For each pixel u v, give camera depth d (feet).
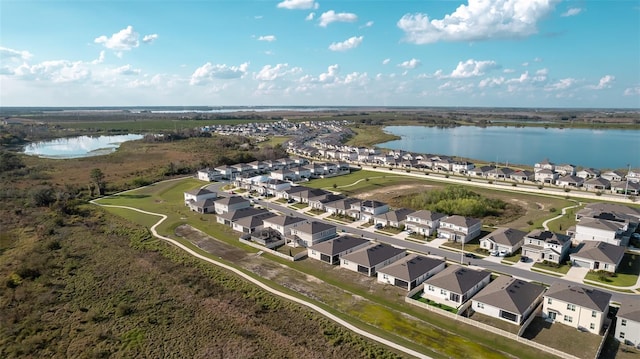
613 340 157.38
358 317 176.04
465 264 233.35
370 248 235.61
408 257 226.17
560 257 231.91
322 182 486.79
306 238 266.98
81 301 189.98
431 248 259.80
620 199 383.86
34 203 356.18
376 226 305.12
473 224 277.64
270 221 294.46
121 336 162.61
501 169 516.73
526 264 232.53
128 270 222.69
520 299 175.01
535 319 173.78
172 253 248.52
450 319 173.58
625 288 200.85
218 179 502.38
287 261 240.12
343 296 195.31
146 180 474.49
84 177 498.69
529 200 385.09
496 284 190.60
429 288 195.52
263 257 245.86
